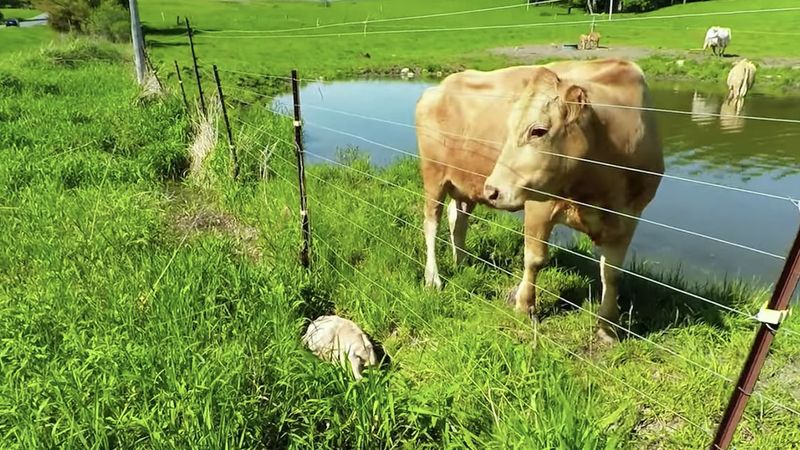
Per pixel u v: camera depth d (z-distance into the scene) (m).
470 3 53.28
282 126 10.29
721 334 4.23
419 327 4.39
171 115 10.11
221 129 8.94
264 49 28.67
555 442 2.77
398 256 5.44
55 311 3.99
